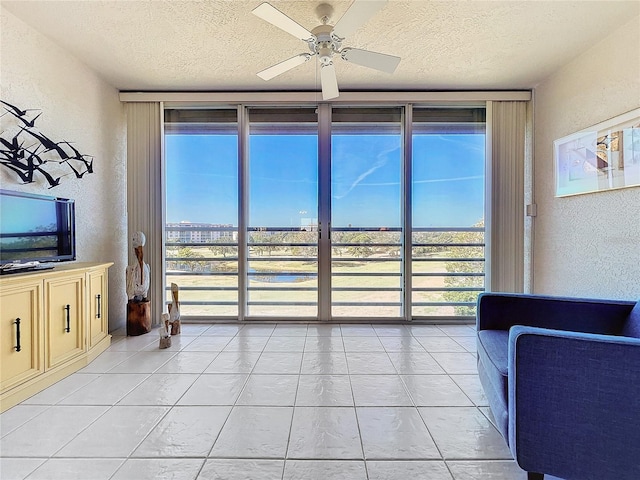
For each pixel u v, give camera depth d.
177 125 3.58
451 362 2.49
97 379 2.21
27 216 2.18
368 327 3.41
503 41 2.51
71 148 2.74
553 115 3.04
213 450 1.50
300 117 3.55
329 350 2.74
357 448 1.52
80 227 2.87
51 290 2.16
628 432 1.13
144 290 3.21
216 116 3.57
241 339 3.02
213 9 2.15
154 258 3.46
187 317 3.61
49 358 2.13
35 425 1.68
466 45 2.57
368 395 1.99
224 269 3.63
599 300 1.87
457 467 1.41
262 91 3.41
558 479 1.34
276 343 2.91
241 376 2.25
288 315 3.61
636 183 2.17
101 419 1.74
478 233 3.59
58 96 2.62
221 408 1.85
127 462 1.42
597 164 2.50
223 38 2.48
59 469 1.37
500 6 2.12
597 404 1.16
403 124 3.53
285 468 1.39
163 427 1.67
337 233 3.59
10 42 2.22
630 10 2.14
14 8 2.15
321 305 3.56
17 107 2.27
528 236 3.40
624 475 1.14
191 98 3.39
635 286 2.20
